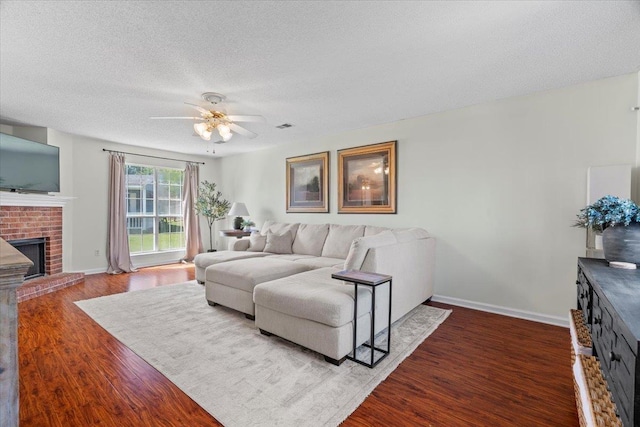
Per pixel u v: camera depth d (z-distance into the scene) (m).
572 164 2.81
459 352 2.32
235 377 1.96
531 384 1.91
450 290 3.53
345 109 3.49
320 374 2.01
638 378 0.81
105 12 1.77
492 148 3.24
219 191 6.74
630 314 0.98
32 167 4.04
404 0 1.67
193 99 3.15
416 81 2.74
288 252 4.55
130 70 2.51
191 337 2.56
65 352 2.28
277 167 5.52
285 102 3.26
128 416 1.60
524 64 2.42
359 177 4.31
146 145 5.48
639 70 2.51
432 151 3.66
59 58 2.31
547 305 2.94
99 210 5.12
